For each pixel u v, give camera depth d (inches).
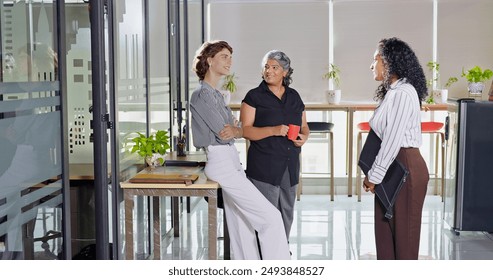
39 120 115.0
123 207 163.9
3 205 101.2
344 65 305.4
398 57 142.3
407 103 138.7
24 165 108.9
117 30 157.4
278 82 163.5
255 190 150.4
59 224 124.9
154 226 182.7
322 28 304.3
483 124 212.4
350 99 306.7
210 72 150.4
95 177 152.7
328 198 294.0
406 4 302.4
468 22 301.0
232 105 292.2
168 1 226.1
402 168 141.1
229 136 148.4
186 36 267.7
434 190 303.3
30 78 111.2
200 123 149.0
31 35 111.4
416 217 143.4
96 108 151.3
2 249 101.0
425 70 303.6
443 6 301.1
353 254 197.5
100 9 149.8
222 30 308.2
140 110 183.9
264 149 161.3
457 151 215.5
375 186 144.4
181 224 239.9
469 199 215.6
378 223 150.1
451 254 197.8
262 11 306.3
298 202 283.7
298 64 306.5
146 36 190.1
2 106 100.6
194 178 151.3
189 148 273.6
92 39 150.1
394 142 138.7
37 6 114.0
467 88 302.4
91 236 190.7
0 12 99.2
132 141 175.0
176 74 246.8
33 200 112.7
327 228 232.2
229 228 159.3
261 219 149.9
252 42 307.1
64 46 125.8
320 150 311.0
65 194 126.8
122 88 163.5
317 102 307.4
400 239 144.3
